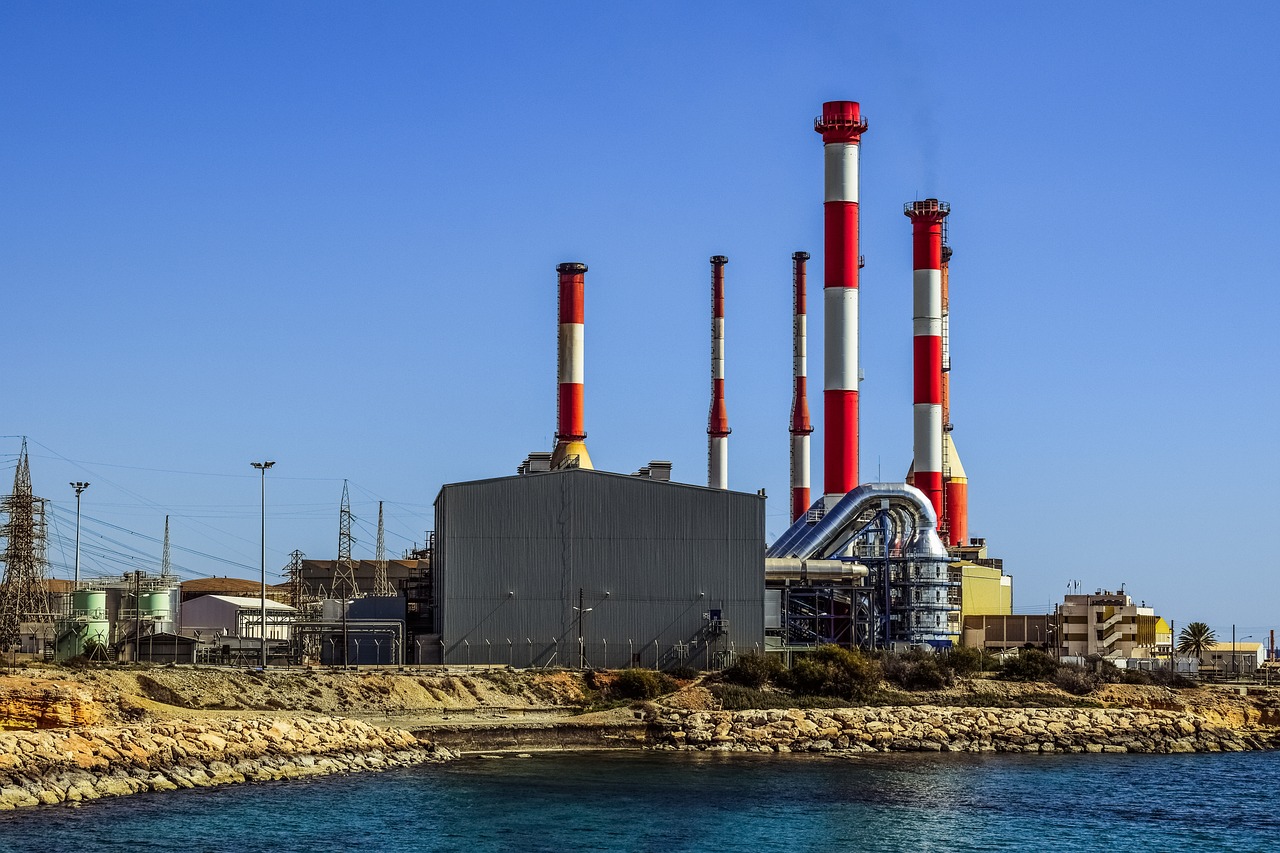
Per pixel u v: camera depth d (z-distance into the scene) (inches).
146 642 5703.7
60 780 3447.3
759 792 3887.8
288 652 5900.6
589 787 3887.8
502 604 5723.4
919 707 5280.5
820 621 6569.9
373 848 3107.8
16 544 7037.4
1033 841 3400.6
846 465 7416.3
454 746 4544.8
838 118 7603.4
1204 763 4768.7
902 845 3312.0
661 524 5826.8
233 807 3437.5
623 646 5753.0
